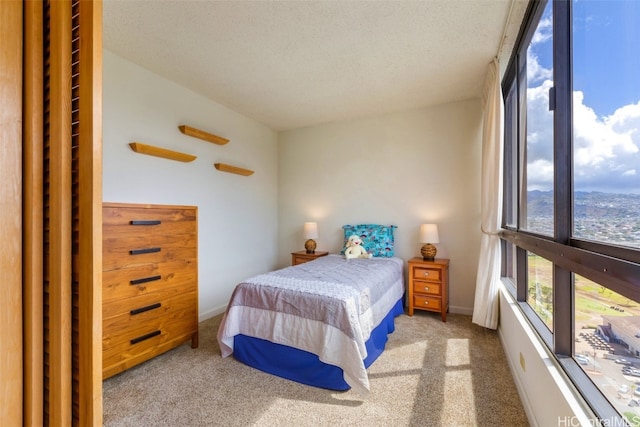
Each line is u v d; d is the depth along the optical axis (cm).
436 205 358
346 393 186
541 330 163
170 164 288
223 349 233
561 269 134
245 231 392
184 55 245
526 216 211
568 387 117
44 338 71
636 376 88
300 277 251
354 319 193
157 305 221
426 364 220
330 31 213
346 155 412
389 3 185
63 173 69
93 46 69
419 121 367
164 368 217
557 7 135
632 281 76
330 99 338
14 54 67
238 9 190
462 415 164
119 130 244
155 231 221
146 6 186
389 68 267
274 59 251
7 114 66
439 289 319
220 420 162
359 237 377
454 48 236
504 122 277
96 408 69
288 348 206
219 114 350
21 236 69
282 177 459
